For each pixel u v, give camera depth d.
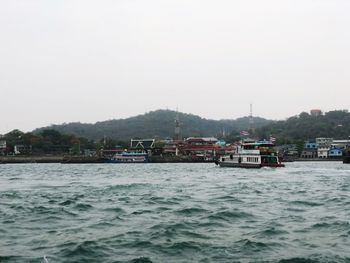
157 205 42.69
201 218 34.22
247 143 129.50
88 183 78.06
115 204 44.00
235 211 37.03
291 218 34.06
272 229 29.17
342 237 26.86
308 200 46.19
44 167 173.25
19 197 52.91
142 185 69.75
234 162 135.25
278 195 51.81
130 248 24.59
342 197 48.44
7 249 24.56
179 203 44.19
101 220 34.00
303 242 25.73
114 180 85.88
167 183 74.12
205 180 81.00
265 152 124.81
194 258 22.53
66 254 23.30
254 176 92.31
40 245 25.45
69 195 54.94
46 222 33.56
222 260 22.12
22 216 36.50
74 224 32.53
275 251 23.77
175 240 26.31
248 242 25.53
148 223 32.25
